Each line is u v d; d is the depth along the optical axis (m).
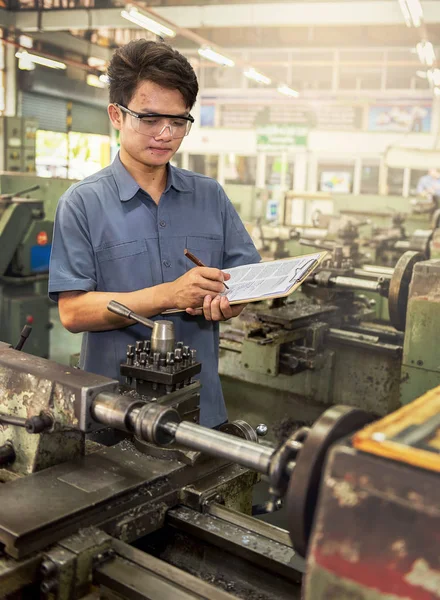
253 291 1.14
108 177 1.30
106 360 1.32
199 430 0.77
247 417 2.36
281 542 0.83
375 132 8.16
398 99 8.09
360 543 0.52
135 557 0.77
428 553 0.49
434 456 0.51
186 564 0.85
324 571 0.54
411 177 8.33
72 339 4.41
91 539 0.77
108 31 8.81
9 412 0.93
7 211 3.39
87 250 1.26
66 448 0.92
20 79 8.12
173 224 1.33
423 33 6.88
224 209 1.42
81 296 1.24
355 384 2.16
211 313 1.15
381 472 0.52
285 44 8.16
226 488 0.96
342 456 0.54
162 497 0.89
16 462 0.92
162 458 0.93
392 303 2.09
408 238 3.92
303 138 8.44
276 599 0.78
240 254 1.43
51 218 4.75
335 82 8.22
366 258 3.74
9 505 0.78
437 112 7.97
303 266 1.18
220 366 2.33
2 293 3.49
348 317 2.35
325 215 4.14
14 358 0.97
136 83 1.14
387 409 2.12
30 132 6.25
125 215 1.29
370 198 4.25
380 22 7.08
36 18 7.90
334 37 7.95
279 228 3.84
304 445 0.63
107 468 0.90
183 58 1.16
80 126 9.43
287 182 8.69
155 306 1.19
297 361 1.98
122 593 0.72
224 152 8.82
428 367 1.88
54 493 0.81
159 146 1.20
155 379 1.02
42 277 3.62
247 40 8.28
